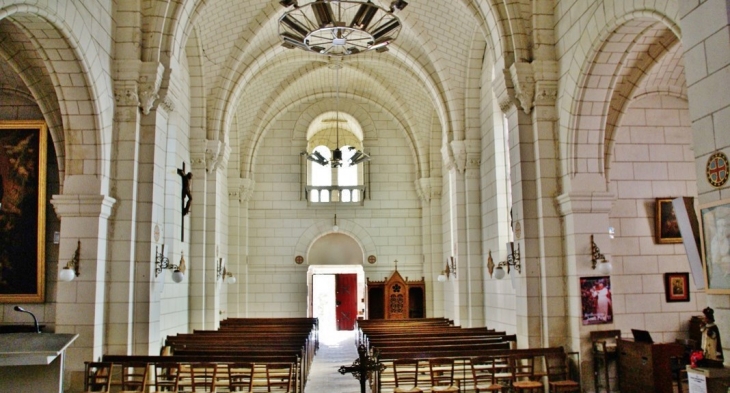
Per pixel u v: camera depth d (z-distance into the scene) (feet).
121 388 32.48
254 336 45.62
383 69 68.03
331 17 34.60
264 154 76.95
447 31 52.24
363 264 76.13
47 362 19.92
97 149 33.78
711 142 20.25
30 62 34.58
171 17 37.22
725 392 19.71
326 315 86.02
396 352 34.78
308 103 77.77
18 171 37.17
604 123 35.27
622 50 32.58
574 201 35.12
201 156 53.01
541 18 37.68
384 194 77.30
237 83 54.49
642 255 41.19
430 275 74.64
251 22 50.83
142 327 35.06
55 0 28.25
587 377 34.19
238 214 71.92
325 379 44.27
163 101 36.86
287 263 75.51
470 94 55.72
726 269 19.71
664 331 40.50
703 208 20.74
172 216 45.98
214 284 54.65
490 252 52.21
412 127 73.92
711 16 20.13
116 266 34.71
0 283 36.42
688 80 21.29
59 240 35.45
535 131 37.42
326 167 79.30
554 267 36.42
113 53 35.58
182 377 34.37
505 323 47.98
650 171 42.24
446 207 70.18
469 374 39.52
